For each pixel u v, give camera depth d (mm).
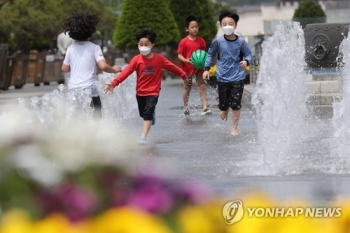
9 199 6254
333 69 35562
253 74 39625
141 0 66562
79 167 6422
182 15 70312
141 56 20203
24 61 55406
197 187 6777
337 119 21609
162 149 18859
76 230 5949
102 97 25766
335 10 117562
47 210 6180
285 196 12266
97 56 19422
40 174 6332
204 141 20375
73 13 19891
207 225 6188
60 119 17578
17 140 6668
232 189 12922
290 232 6176
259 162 16250
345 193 12523
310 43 35562
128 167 6621
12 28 74625
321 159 16500
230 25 21750
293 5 137500
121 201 6211
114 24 100500
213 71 45281
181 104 34562
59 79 62188
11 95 44906
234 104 21734
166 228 6000
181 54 29234
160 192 6309
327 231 6438
